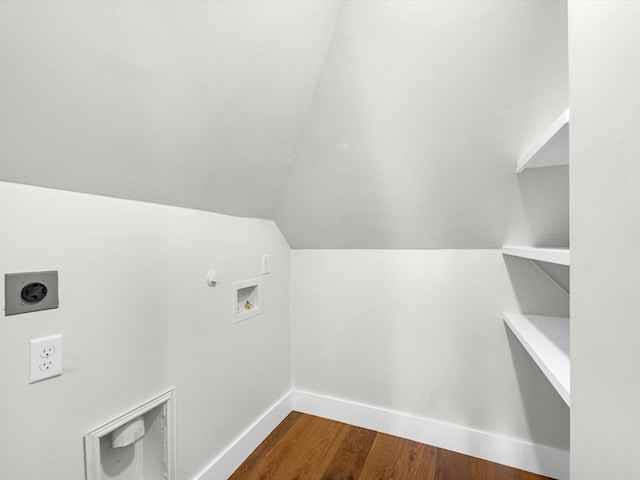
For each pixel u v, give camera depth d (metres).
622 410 0.41
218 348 1.34
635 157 0.38
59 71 0.63
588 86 0.51
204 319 1.27
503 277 1.47
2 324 0.68
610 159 0.44
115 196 0.92
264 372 1.69
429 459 1.49
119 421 0.93
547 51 0.92
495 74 1.00
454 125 1.15
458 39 0.97
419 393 1.64
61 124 0.70
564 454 1.36
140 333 1.00
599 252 0.47
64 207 0.79
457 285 1.56
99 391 0.88
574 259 0.55
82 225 0.83
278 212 1.74
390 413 1.70
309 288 1.93
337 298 1.85
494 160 1.20
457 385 1.56
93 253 0.86
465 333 1.55
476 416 1.52
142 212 1.01
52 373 0.77
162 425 1.08
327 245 1.85
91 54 0.65
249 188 1.40
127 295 0.96
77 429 0.82
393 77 1.10
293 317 1.97
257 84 1.03
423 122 1.18
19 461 0.71
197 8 0.74
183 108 0.90
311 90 1.21
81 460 0.83
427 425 1.61
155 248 1.05
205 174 1.14
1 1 0.52
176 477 1.11
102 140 0.79
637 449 0.38
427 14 0.95
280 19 0.90
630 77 0.39
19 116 0.63
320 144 1.38
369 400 1.77
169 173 1.02
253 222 1.61
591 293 0.49
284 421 1.83
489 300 1.50
